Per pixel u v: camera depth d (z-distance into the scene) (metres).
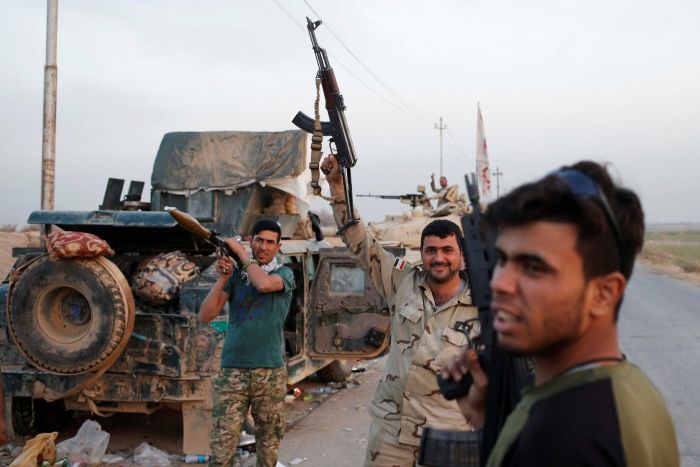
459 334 3.18
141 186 8.37
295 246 6.74
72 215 5.94
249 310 4.55
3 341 5.86
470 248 1.42
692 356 9.91
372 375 9.41
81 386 5.53
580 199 1.07
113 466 5.41
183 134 8.00
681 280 28.11
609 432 1.04
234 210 7.81
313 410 7.45
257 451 4.67
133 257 6.95
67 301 5.55
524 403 1.17
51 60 10.96
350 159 3.43
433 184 13.41
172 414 7.04
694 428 6.32
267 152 7.78
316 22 3.38
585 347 1.13
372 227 10.93
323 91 3.39
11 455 5.61
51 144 10.97
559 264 1.07
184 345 5.48
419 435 3.20
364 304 6.41
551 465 1.04
